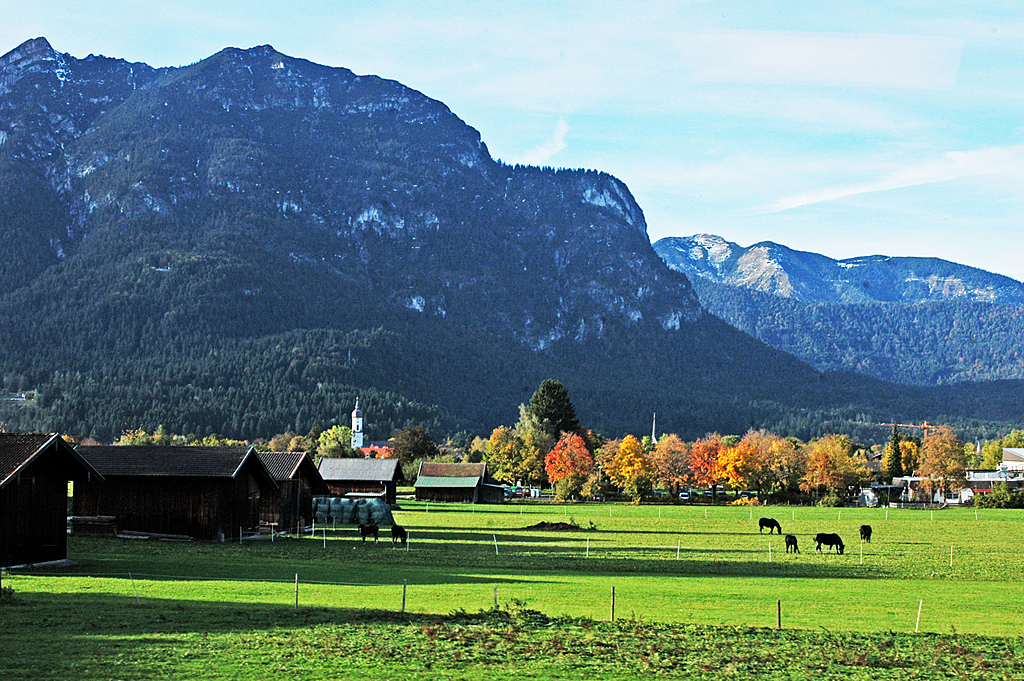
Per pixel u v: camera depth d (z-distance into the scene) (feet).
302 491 285.43
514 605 130.72
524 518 369.50
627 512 432.66
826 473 558.97
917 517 409.08
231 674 92.89
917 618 127.24
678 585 157.79
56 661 94.53
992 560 216.54
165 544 220.43
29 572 154.20
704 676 99.50
